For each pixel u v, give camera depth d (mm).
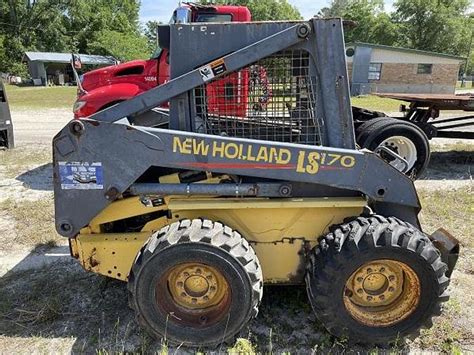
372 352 3018
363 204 3086
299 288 3725
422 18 51656
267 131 3152
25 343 3182
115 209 3229
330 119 3070
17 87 39438
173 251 2850
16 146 10227
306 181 3008
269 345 3096
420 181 7254
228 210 3197
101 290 3836
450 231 5055
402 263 2908
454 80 30828
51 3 54688
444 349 3074
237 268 2867
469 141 10844
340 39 2971
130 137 2938
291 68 3057
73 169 2994
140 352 3053
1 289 3912
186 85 3010
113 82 7527
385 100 21297
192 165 2969
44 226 5297
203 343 3002
